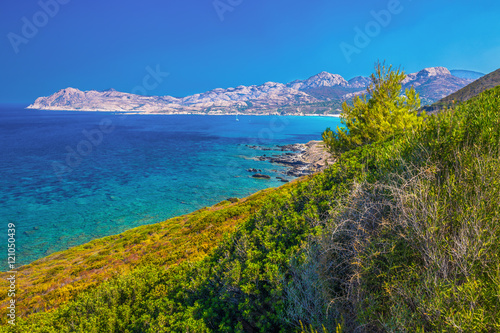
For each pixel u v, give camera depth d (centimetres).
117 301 709
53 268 2047
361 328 229
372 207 303
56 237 3616
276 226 579
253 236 593
